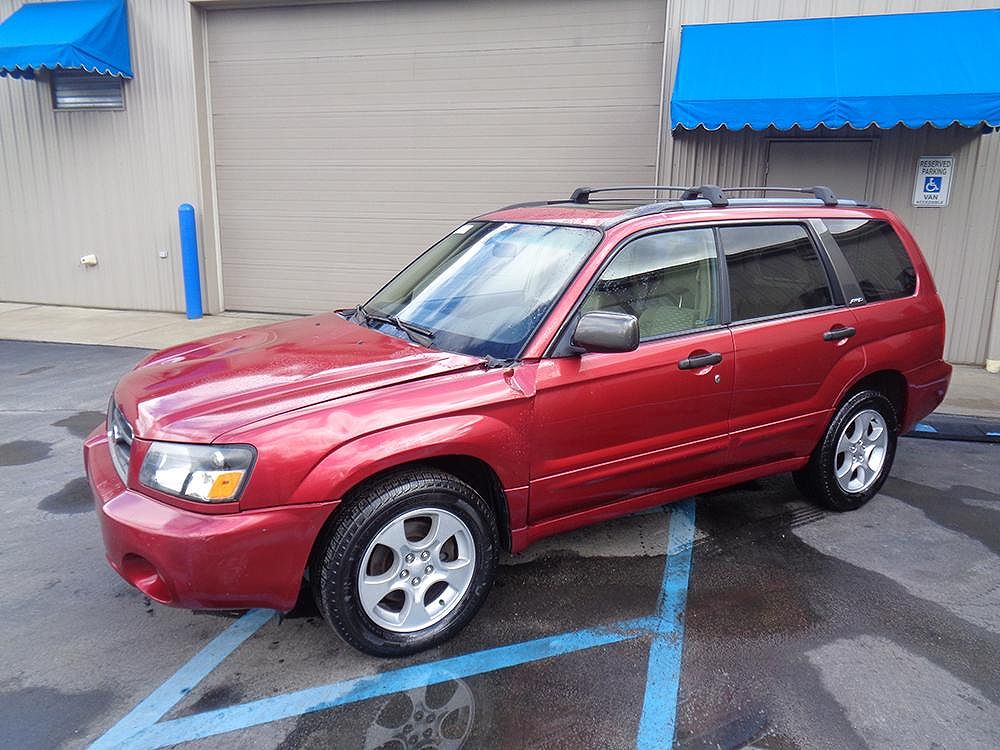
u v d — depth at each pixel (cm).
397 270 1041
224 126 1059
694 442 379
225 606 280
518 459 324
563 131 941
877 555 407
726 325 387
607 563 396
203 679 300
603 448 349
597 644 323
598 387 340
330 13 988
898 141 814
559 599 360
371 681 299
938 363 483
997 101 678
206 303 1093
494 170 975
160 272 1107
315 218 1054
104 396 696
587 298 346
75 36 966
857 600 360
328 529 294
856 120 716
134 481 287
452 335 358
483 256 402
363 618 299
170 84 1038
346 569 291
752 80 757
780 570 389
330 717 277
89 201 1109
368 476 289
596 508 361
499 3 930
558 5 913
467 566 323
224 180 1076
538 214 418
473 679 300
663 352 359
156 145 1063
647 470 367
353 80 999
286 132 1038
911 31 751
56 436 588
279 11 1005
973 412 662
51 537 420
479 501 320
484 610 350
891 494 493
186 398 304
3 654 315
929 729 272
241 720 276
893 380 466
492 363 326
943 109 693
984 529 441
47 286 1159
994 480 520
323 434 283
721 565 394
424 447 296
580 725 273
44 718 276
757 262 405
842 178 838
